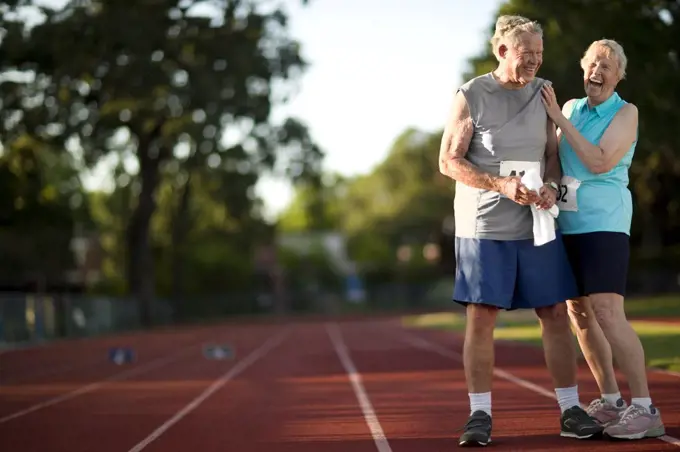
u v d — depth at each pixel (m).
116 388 12.32
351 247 84.69
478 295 5.93
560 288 5.98
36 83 32.72
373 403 9.49
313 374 13.82
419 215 80.50
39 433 7.93
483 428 6.02
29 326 27.95
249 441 7.07
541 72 16.77
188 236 60.06
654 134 17.36
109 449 6.89
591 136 6.06
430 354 18.38
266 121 38.19
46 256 42.38
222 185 47.41
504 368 12.86
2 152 38.97
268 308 60.75
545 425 6.94
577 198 5.96
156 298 47.47
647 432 5.83
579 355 13.27
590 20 16.70
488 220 5.94
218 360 18.28
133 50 30.25
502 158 5.92
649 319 24.92
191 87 34.03
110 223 69.19
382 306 66.25
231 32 33.88
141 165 43.78
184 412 9.20
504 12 17.72
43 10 30.09
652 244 46.09
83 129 35.66
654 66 16.83
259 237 61.88
